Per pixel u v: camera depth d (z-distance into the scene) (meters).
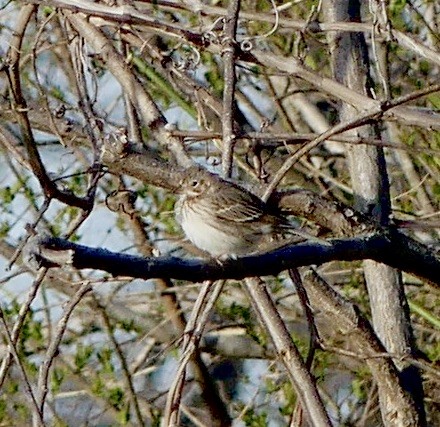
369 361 11.87
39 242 7.99
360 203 12.30
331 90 11.25
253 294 11.26
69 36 12.95
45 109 12.27
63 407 17.92
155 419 16.73
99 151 11.13
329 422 10.89
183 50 15.69
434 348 16.58
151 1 12.12
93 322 17.55
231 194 11.34
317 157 18.42
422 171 17.97
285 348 11.08
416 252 10.34
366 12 15.66
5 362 10.20
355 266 17.61
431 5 17.70
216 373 18.92
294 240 10.54
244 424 17.75
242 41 11.48
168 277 8.49
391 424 12.02
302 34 11.88
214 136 11.93
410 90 17.30
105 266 8.17
